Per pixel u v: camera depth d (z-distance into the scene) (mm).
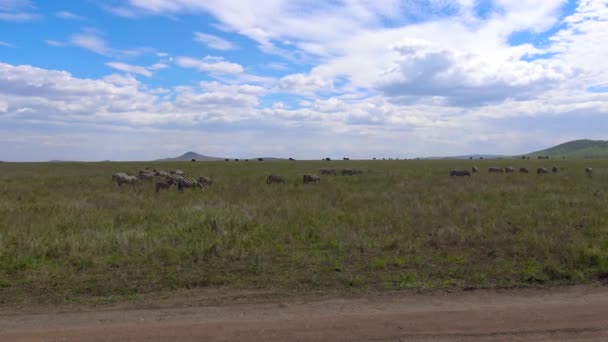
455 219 13109
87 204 16391
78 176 36469
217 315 5859
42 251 9086
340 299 6543
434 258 8992
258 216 13438
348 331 5273
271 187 24391
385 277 7680
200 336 5129
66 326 5461
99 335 5156
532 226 11977
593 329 5332
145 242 9859
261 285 7258
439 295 6727
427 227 12062
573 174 36062
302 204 16109
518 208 15016
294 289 7043
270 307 6184
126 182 27438
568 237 10578
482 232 11172
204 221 12344
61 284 7250
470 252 9508
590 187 23047
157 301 6469
